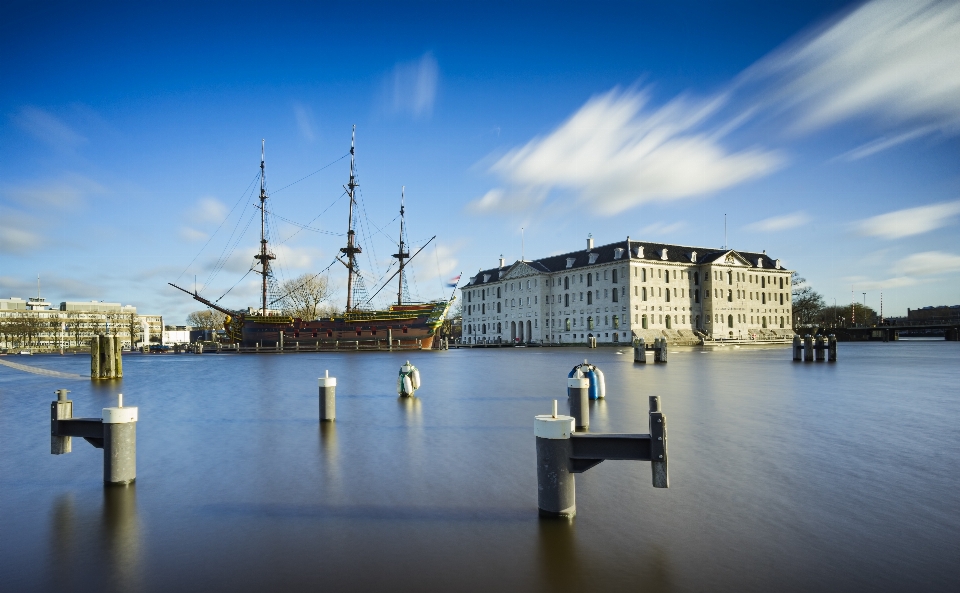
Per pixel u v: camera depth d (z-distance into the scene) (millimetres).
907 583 5688
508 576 5988
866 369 37781
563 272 135000
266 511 8203
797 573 5941
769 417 16234
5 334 185125
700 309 129125
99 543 7047
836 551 6484
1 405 22391
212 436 14141
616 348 102750
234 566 6336
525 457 11523
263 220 104562
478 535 7152
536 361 55375
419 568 6211
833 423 15164
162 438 13922
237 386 29469
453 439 13453
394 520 7750
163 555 6660
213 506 8453
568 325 133875
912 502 8242
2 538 7234
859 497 8492
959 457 11070
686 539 6910
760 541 6812
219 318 184375
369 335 101375
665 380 29344
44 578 6094
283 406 20297
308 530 7414
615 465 10578
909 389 24219
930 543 6695
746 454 11375
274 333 104438
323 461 11281
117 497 8953
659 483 7328
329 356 76875
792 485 9148
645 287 120688
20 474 10453
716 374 33750
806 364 44656
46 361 83250
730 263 130250
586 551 6594
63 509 8375
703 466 10406
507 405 19734
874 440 12781
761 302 136250
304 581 5941
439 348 103188
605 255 126438
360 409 18969
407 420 16453
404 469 10586
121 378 38156
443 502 8539
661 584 5742
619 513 7875
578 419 15078
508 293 151000
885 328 148125
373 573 6109
